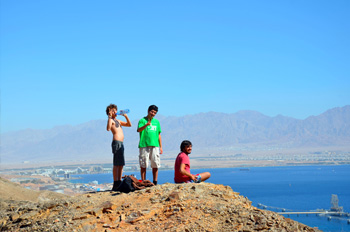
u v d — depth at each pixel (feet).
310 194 647.15
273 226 26.13
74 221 28.78
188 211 28.43
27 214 31.63
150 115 38.99
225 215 28.02
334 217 416.26
